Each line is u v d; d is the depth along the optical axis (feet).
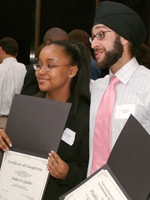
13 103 4.75
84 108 5.01
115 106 4.39
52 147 4.40
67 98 5.05
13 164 4.55
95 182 3.89
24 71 11.44
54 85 4.76
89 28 19.63
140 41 4.54
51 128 4.45
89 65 5.12
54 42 4.91
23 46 19.03
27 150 4.55
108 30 4.34
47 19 19.39
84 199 3.84
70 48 4.87
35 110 4.59
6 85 11.18
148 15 18.29
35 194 4.34
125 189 3.71
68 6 19.52
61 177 4.42
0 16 18.57
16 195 4.42
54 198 4.82
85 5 19.51
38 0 19.10
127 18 4.33
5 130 4.71
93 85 5.05
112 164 3.91
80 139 4.82
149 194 3.60
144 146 3.62
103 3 4.51
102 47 4.36
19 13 18.84
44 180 4.36
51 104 4.54
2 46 11.39
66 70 4.81
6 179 4.51
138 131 3.74
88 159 4.83
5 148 4.61
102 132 4.40
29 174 4.43
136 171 3.63
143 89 4.30
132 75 4.49
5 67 11.18
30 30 19.15
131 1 18.17
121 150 3.85
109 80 4.76
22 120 4.62
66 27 19.57
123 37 4.34
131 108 4.23
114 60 4.42
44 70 4.71
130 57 4.55
